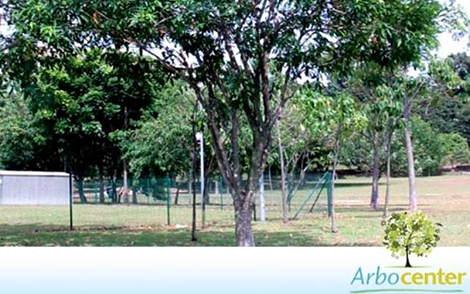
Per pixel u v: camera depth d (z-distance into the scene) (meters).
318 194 21.67
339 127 15.23
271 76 12.52
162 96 30.12
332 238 13.32
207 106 10.44
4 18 9.23
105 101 31.73
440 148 57.53
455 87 20.66
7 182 31.16
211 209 24.89
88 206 28.05
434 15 9.12
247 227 10.24
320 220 18.44
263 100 10.30
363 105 17.36
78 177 36.00
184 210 24.61
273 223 17.47
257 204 22.09
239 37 8.87
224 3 8.29
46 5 8.06
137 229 16.12
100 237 14.02
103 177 36.28
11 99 35.88
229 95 9.98
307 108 14.47
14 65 9.14
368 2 8.34
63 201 31.59
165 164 29.06
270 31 8.98
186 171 28.86
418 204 26.03
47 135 33.44
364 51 9.62
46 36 8.04
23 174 31.45
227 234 14.60
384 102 17.03
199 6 8.09
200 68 9.99
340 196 35.78
